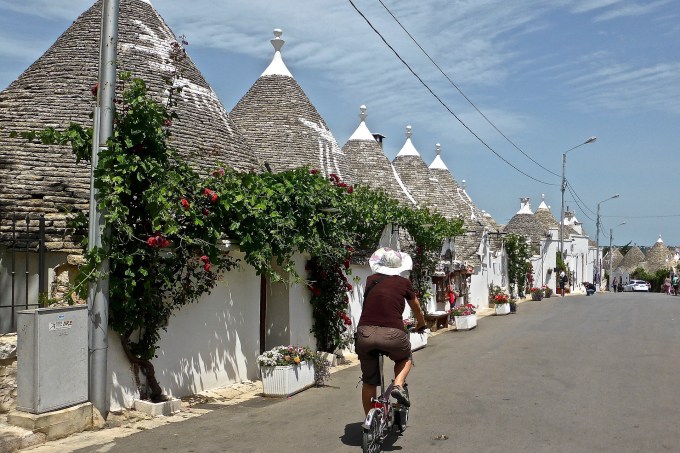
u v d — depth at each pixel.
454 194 34.94
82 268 7.89
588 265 66.62
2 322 8.87
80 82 11.87
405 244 20.42
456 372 12.04
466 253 30.86
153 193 8.16
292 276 12.44
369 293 7.15
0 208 9.05
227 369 10.80
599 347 15.54
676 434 7.65
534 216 51.19
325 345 14.03
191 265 9.62
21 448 6.93
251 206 10.18
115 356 8.55
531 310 29.64
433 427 7.93
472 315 21.03
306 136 18.06
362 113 24.64
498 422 8.19
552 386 10.57
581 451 6.98
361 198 15.16
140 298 8.62
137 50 12.65
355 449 7.02
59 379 7.45
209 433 7.69
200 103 13.06
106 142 8.03
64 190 9.81
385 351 6.92
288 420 8.38
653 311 27.61
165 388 9.43
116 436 7.52
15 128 10.81
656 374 11.70
